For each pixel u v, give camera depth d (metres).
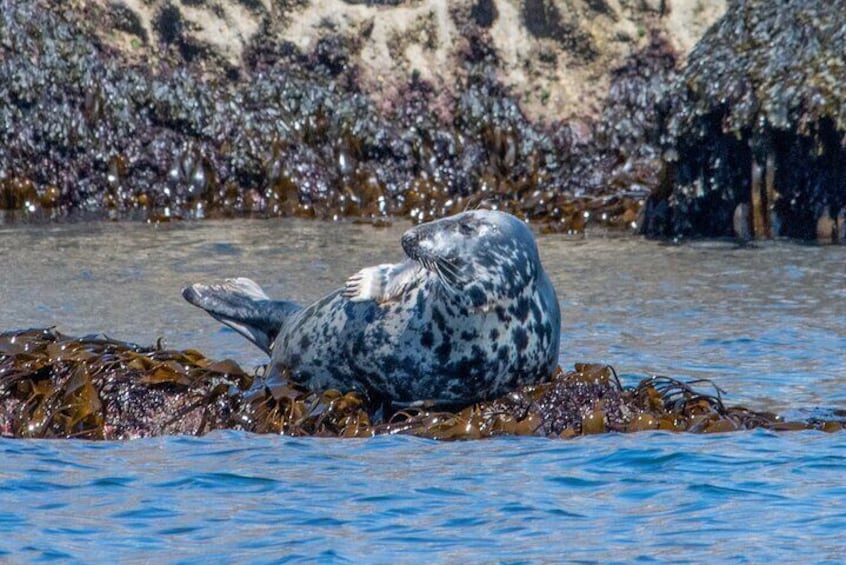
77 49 76.56
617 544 24.69
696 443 31.14
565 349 42.94
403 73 81.06
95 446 31.91
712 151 67.12
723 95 66.44
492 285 32.72
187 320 46.66
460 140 79.75
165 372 34.22
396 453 30.75
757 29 68.69
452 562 23.88
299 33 80.12
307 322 35.19
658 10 81.88
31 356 35.16
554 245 64.19
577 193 76.69
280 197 75.56
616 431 32.53
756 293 51.59
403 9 81.44
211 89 78.31
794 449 30.67
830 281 53.75
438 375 33.47
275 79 79.50
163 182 75.62
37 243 61.78
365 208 74.94
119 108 76.19
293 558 24.09
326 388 34.81
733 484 28.09
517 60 81.75
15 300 49.31
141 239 63.66
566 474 28.95
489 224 33.16
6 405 33.84
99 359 34.69
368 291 33.38
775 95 65.38
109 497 27.62
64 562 24.00
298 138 77.81
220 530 25.61
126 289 51.69
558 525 25.77
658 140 69.81
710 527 25.52
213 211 74.06
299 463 29.98
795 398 37.12
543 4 81.88
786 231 66.12
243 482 28.61
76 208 73.88
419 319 33.28
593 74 81.81
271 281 53.88
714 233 67.44
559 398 33.31
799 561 23.69
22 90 74.62
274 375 34.91
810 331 45.16
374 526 25.78
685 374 39.75
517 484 28.30
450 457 30.39
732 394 37.56
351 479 28.75
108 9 77.94
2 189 73.00
